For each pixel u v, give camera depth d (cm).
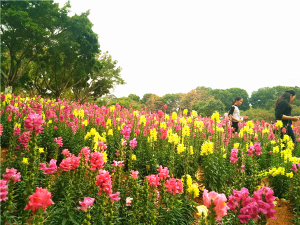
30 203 177
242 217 177
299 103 4778
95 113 816
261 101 8088
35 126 237
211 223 179
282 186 425
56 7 1781
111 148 522
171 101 7144
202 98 6325
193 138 618
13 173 220
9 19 1493
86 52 2459
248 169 491
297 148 690
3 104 656
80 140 545
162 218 271
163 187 291
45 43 1938
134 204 236
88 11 2078
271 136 757
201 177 489
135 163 478
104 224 227
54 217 242
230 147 611
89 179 310
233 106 806
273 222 337
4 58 1878
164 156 504
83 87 3553
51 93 3011
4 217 213
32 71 2588
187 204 295
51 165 262
